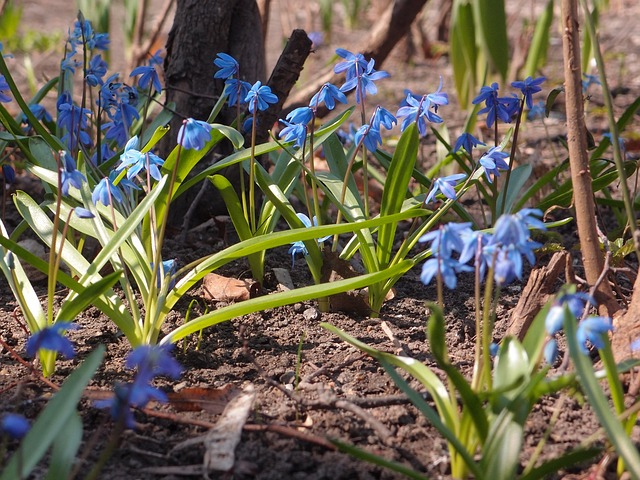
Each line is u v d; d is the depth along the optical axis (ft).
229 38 10.71
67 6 35.73
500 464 4.83
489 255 5.24
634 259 10.05
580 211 6.86
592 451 5.01
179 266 9.50
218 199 10.78
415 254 10.31
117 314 7.13
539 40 18.17
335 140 9.66
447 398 5.51
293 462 5.66
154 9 33.55
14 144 10.71
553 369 7.00
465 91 18.24
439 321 4.66
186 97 10.51
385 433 5.98
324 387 6.84
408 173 7.88
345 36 29.68
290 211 8.20
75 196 8.25
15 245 6.59
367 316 8.41
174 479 5.46
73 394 4.59
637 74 21.66
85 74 9.87
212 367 7.23
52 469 4.53
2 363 7.18
